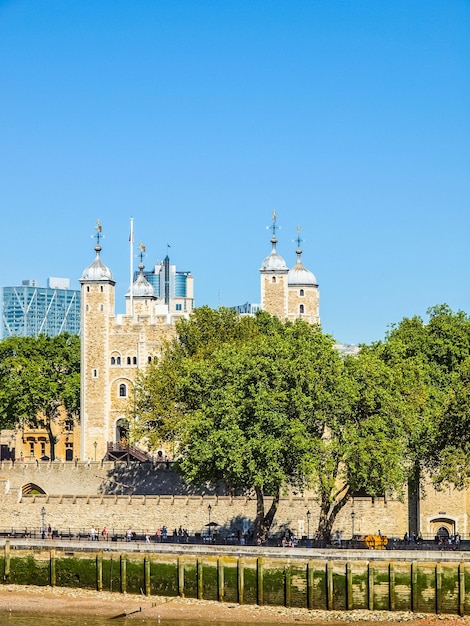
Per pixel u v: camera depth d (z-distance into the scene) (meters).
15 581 113.25
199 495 134.00
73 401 174.00
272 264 173.38
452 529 124.81
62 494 138.38
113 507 128.75
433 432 117.00
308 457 108.50
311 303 183.75
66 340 183.88
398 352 133.00
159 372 139.75
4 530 128.25
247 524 124.69
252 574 105.38
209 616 102.38
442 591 102.06
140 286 191.12
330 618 101.69
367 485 110.12
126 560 109.19
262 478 109.56
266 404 111.81
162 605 105.69
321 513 112.00
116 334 166.00
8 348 179.00
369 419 110.88
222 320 148.75
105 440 165.00
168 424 135.00
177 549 108.81
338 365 113.94
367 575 102.94
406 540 113.75
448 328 144.88
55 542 113.12
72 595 109.88
